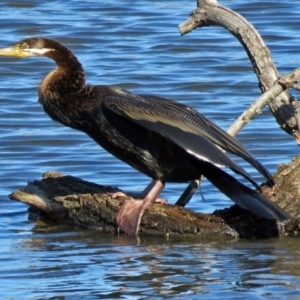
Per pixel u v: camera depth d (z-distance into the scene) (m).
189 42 24.55
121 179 15.67
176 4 28.02
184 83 21.48
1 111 19.81
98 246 11.80
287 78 13.33
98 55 23.66
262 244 11.80
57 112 12.78
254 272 10.52
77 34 25.14
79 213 12.94
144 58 23.39
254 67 13.94
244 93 20.95
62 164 16.61
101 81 21.50
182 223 12.21
